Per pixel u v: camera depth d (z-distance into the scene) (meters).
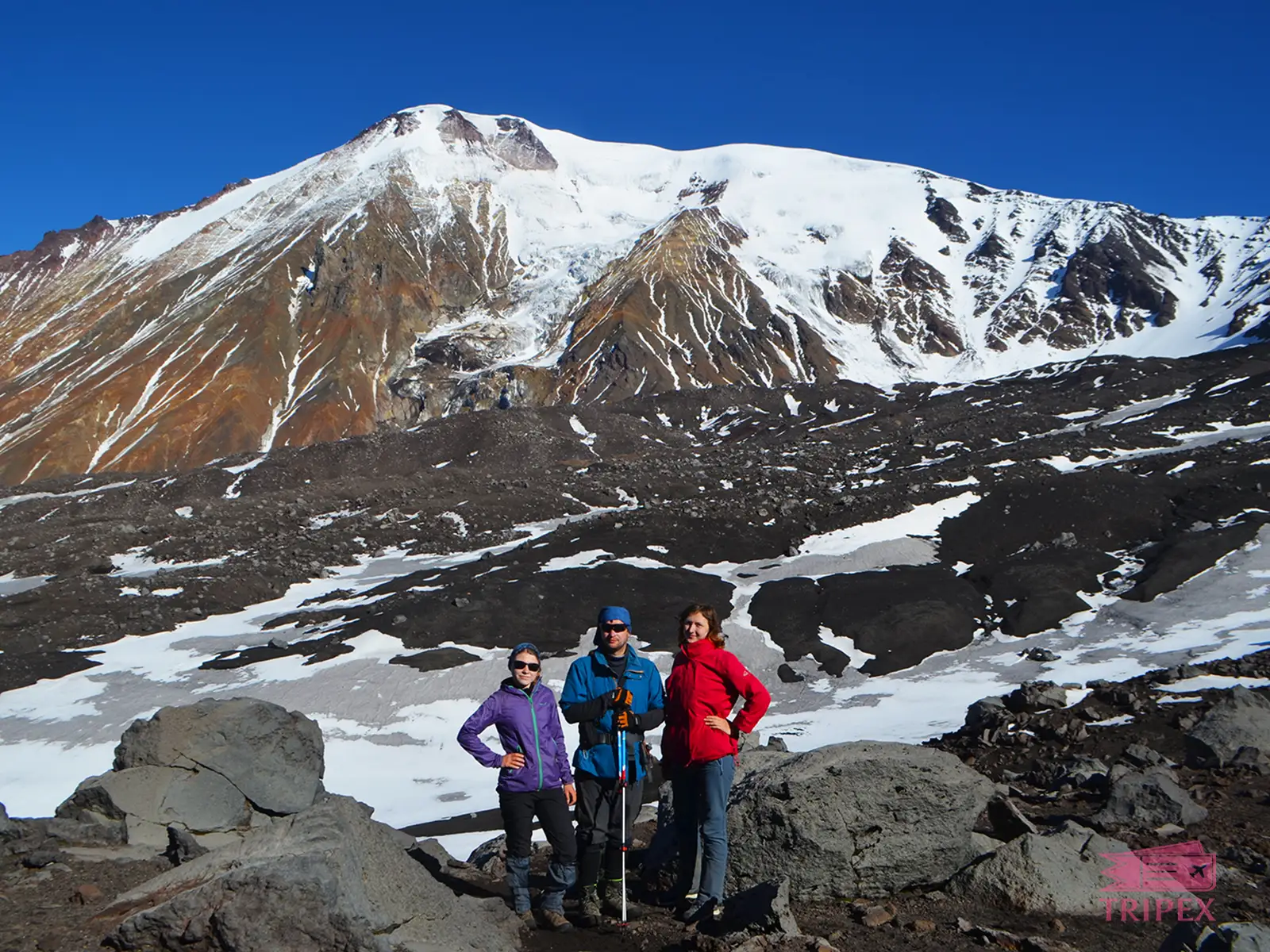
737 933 6.63
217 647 44.38
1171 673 21.27
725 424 116.88
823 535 53.84
